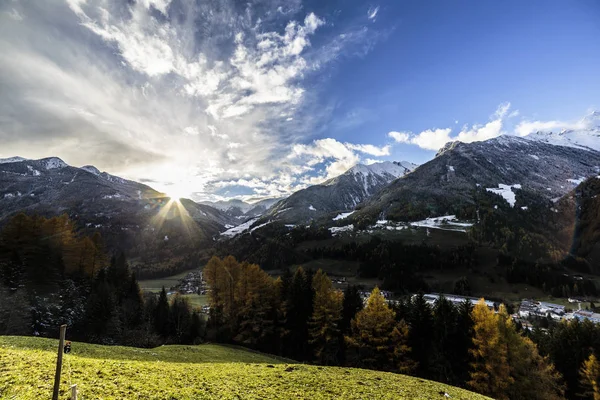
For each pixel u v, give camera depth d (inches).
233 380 1006.4
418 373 2028.8
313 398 915.4
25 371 728.3
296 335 2625.5
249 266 3002.0
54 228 3034.0
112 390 705.0
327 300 2401.6
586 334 2209.6
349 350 2356.1
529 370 1793.8
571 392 2113.7
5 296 2162.9
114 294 2856.8
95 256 3198.8
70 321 2327.8
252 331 2689.5
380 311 2103.8
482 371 1803.6
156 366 1058.7
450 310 2118.6
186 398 742.5
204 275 3171.8
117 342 2311.8
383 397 1008.2
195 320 2883.9
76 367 834.8
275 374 1173.1
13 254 2546.8
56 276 2723.9
